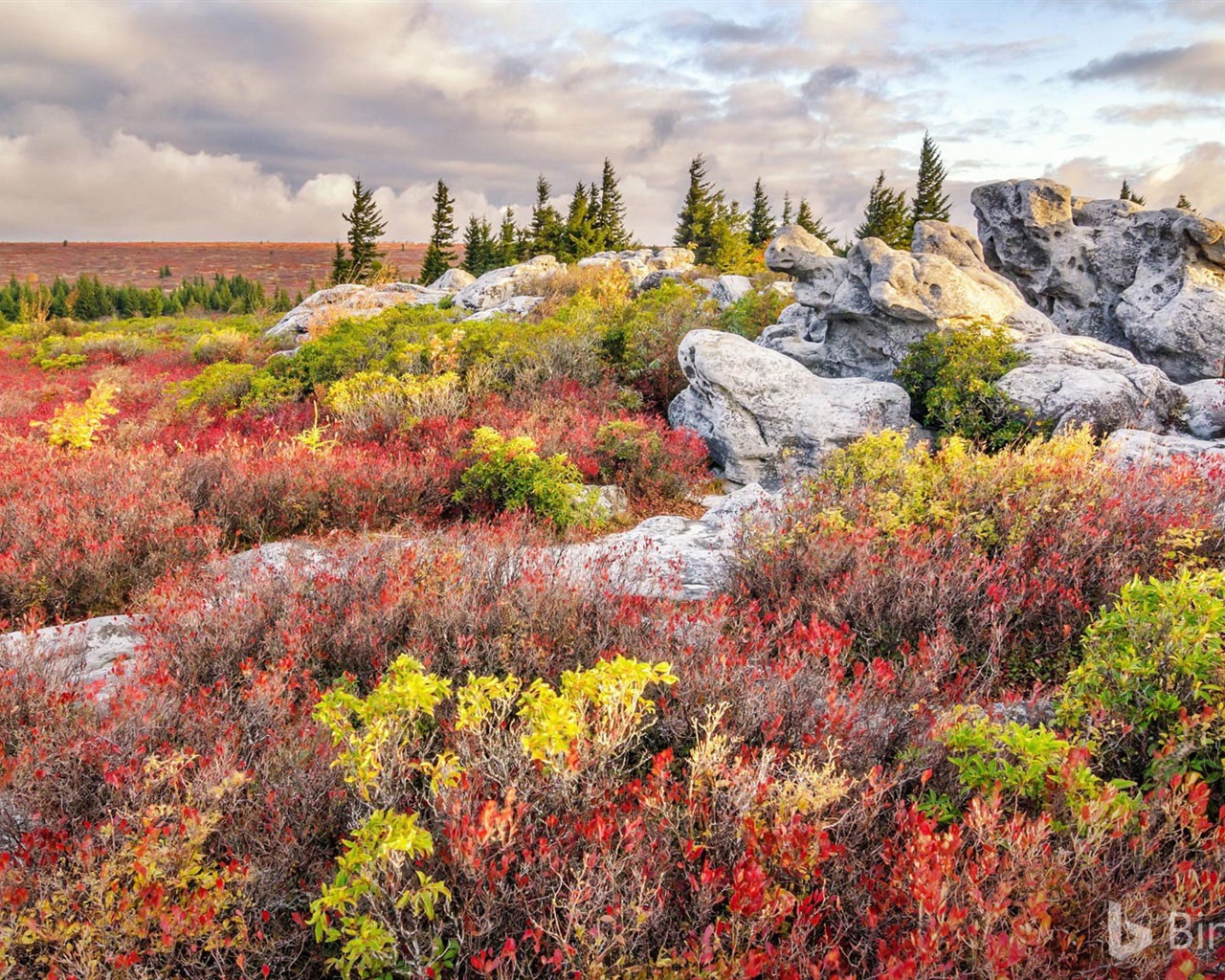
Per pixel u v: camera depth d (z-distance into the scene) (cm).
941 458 727
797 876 265
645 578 613
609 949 235
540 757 283
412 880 257
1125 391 1008
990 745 307
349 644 463
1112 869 247
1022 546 534
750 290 1944
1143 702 337
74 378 2316
